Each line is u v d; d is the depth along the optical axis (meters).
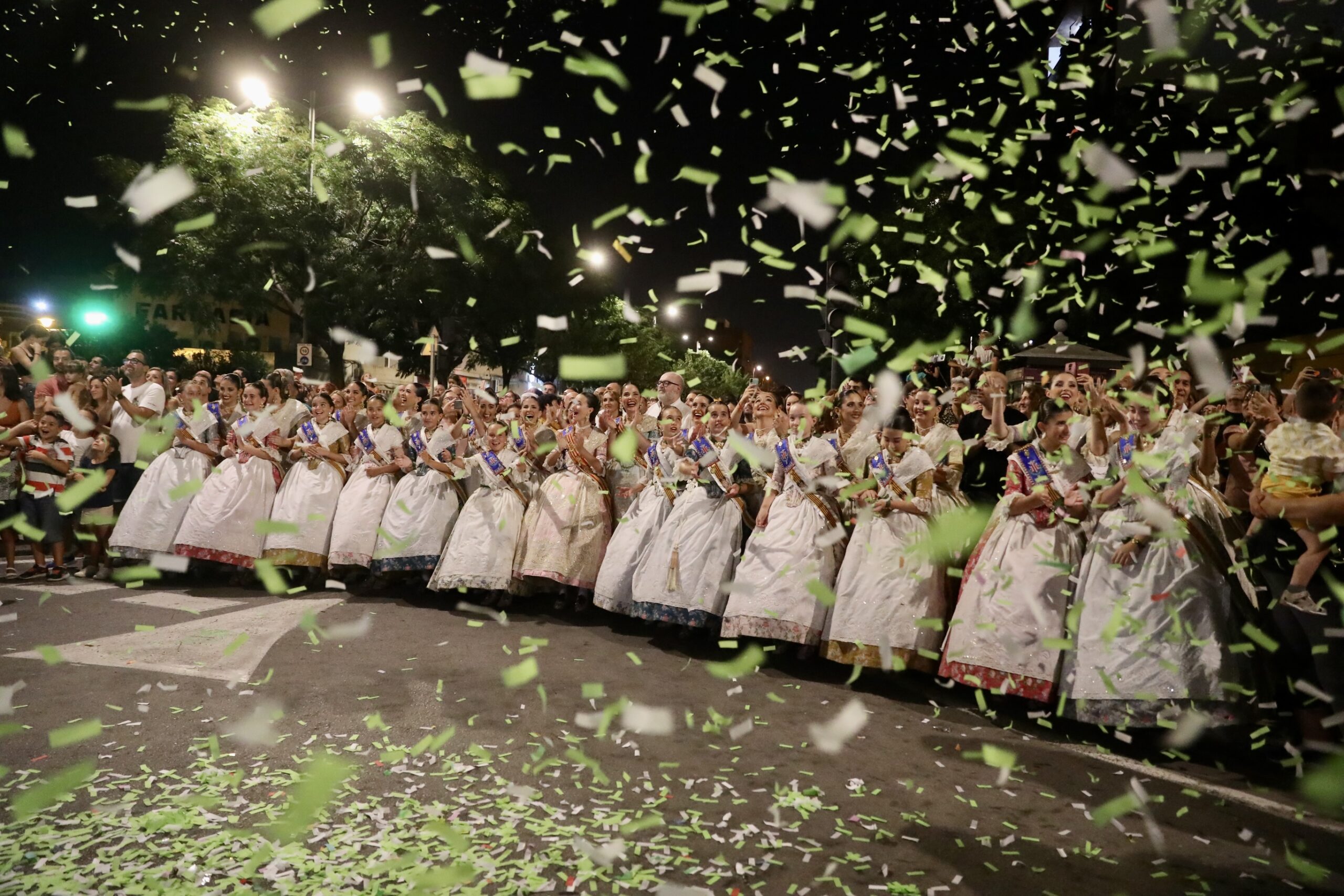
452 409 6.84
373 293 17.61
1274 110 4.21
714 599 5.58
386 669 4.73
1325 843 3.09
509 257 19.64
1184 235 5.68
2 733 2.84
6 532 6.89
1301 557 3.69
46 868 2.54
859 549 5.05
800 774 3.55
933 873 2.77
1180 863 2.90
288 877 2.52
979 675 4.39
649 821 2.90
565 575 6.28
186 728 3.74
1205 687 3.87
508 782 3.32
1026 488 4.54
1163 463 4.11
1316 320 6.58
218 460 7.23
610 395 6.80
